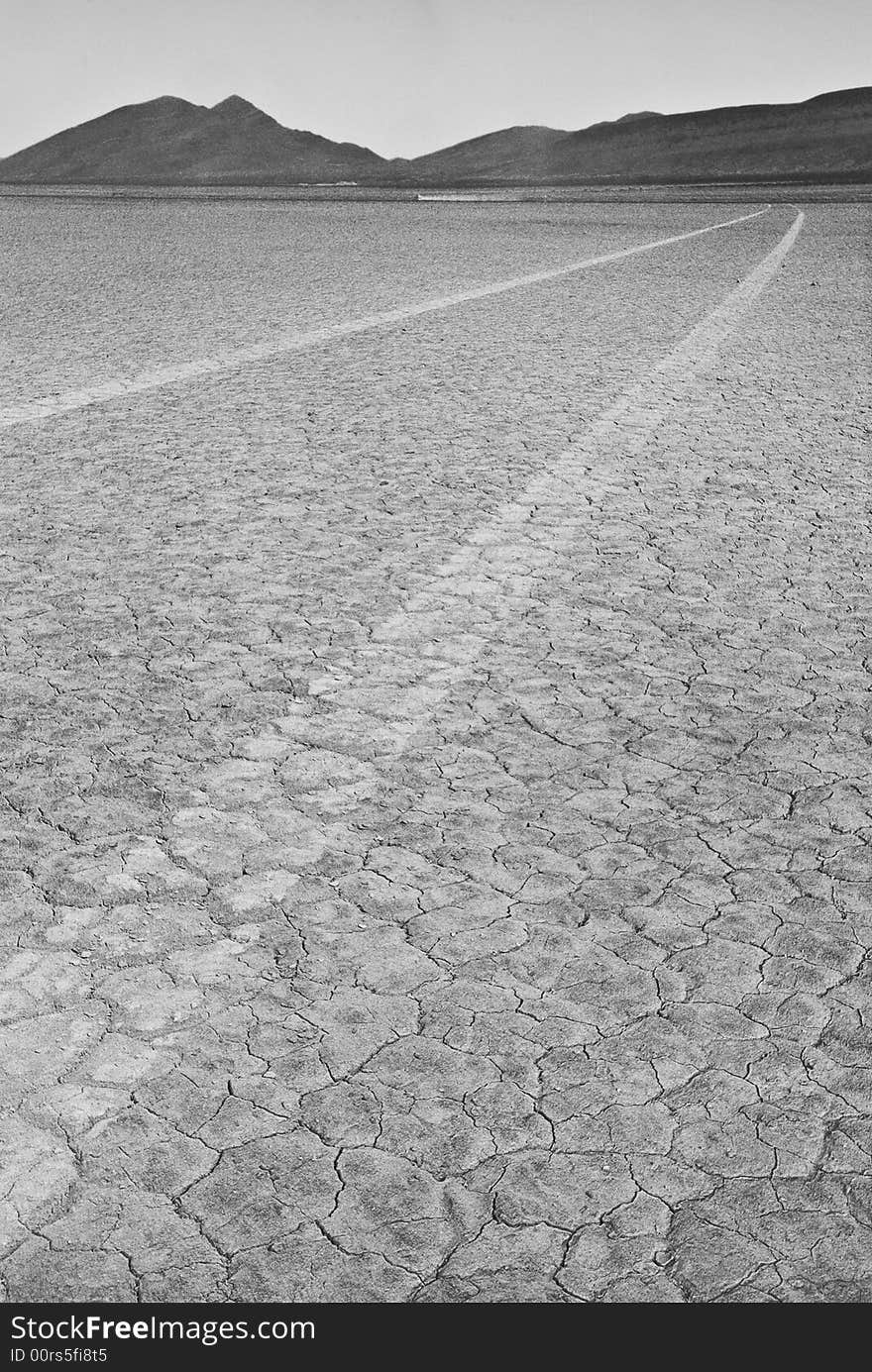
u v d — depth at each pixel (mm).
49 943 2801
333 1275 1983
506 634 4785
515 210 48594
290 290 18344
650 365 11766
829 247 27672
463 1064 2436
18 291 17609
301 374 11047
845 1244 2043
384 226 36344
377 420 9000
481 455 7891
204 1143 2232
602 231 34031
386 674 4383
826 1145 2244
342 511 6512
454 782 3602
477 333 13977
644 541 6047
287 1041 2496
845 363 11992
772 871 3148
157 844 3230
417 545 5926
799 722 4027
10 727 3906
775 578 5512
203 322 14547
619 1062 2447
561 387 10500
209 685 4262
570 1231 2059
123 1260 2006
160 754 3742
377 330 14148
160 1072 2406
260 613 4969
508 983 2686
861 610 5105
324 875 3102
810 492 7055
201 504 6613
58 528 6125
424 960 2762
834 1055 2479
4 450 7859
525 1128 2273
